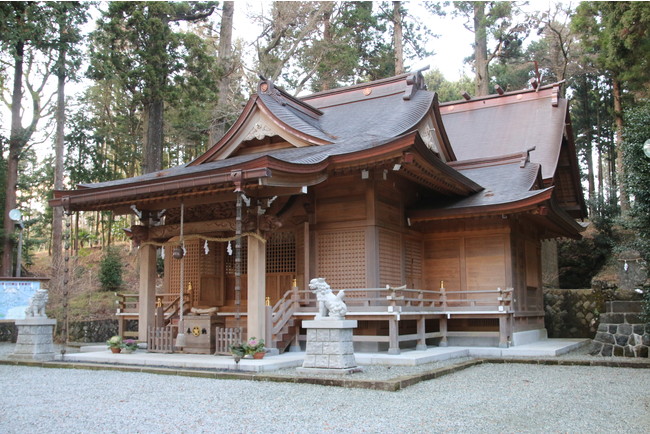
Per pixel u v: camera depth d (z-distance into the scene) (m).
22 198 40.88
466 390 9.05
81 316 21.98
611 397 8.55
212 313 13.43
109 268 26.77
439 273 16.67
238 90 34.94
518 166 18.02
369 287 13.88
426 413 7.18
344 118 18.72
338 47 31.38
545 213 14.79
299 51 32.19
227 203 13.40
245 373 10.23
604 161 47.44
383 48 36.34
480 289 16.00
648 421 6.86
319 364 10.27
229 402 7.88
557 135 21.86
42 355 13.46
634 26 19.47
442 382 9.91
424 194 17.14
